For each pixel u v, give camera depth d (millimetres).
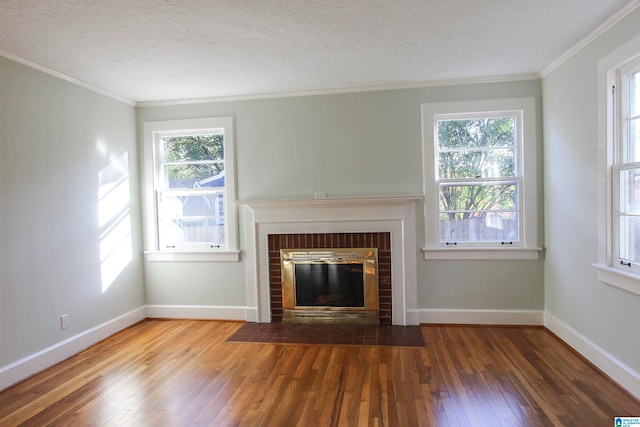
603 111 2564
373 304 3805
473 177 3725
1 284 2666
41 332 2963
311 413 2262
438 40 2732
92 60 2926
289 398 2439
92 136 3527
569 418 2141
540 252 3609
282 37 2619
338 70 3297
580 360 2887
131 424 2193
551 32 2639
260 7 2209
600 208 2631
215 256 4078
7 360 2693
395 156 3775
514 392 2436
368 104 3801
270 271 3996
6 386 2654
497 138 3707
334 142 3863
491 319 3699
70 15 2234
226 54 2889
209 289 4125
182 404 2400
